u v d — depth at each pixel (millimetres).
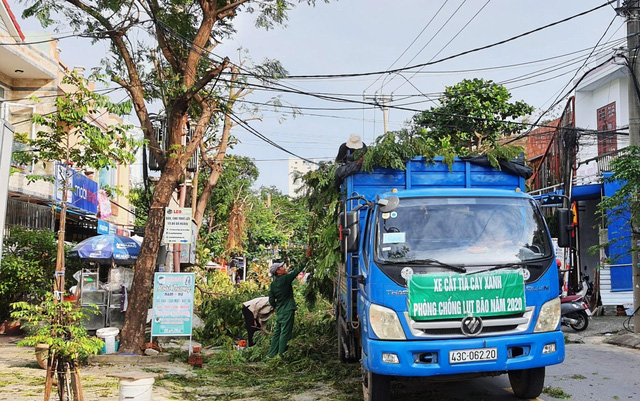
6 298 14250
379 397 6289
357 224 6543
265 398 7551
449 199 6496
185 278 11141
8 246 14359
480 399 7012
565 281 17234
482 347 5766
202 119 12562
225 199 31359
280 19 13336
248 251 36562
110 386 8188
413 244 6160
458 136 20969
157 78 13023
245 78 14602
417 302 5820
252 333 12562
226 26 13742
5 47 16719
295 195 10891
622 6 11117
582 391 7246
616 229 15508
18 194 16969
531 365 5891
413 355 5758
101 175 25688
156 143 12125
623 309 15781
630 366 8891
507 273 5973
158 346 11414
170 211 11617
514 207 6547
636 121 11117
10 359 10609
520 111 21203
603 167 19000
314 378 8680
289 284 10898
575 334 12750
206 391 8188
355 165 7625
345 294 8219
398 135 7637
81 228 22016
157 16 12492
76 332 6281
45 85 19141
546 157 22547
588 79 21062
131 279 13336
